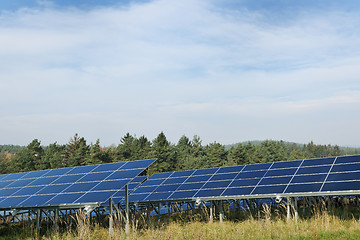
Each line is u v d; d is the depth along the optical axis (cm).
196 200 2847
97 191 2388
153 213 3859
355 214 2548
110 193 2316
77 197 2358
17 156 10950
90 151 9712
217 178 3216
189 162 11000
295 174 2805
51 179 2866
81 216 1655
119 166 2848
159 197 3041
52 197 2447
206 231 2208
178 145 14712
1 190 2872
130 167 2766
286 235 1797
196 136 14438
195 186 3141
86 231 1611
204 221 2986
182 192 3061
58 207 2347
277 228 1983
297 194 2475
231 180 3059
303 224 2064
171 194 3069
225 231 2109
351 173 2536
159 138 11625
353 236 1684
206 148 14412
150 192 3247
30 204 2405
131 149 10994
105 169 2828
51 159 9956
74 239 2066
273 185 2712
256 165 3284
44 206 2361
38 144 10638
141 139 12169
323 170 2730
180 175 3631
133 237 1820
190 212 3566
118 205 2762
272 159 12694
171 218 3216
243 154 11569
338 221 2109
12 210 2452
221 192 2847
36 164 10269
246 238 1825
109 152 10388
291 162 3097
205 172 3512
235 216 3123
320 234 1752
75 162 9631
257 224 2175
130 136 11869
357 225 1953
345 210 2609
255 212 3141
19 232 2577
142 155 10425
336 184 2434
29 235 2417
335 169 2680
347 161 2769
